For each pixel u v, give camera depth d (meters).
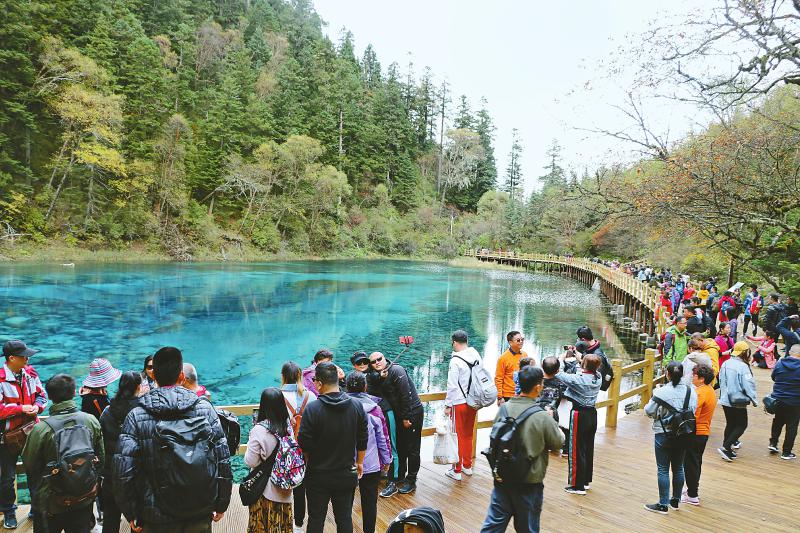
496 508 3.58
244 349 16.61
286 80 66.44
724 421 8.79
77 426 3.32
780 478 6.14
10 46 36.78
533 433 3.45
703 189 9.20
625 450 7.07
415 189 81.88
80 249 39.44
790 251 12.12
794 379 6.73
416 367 16.02
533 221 69.88
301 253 58.50
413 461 5.21
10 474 4.14
